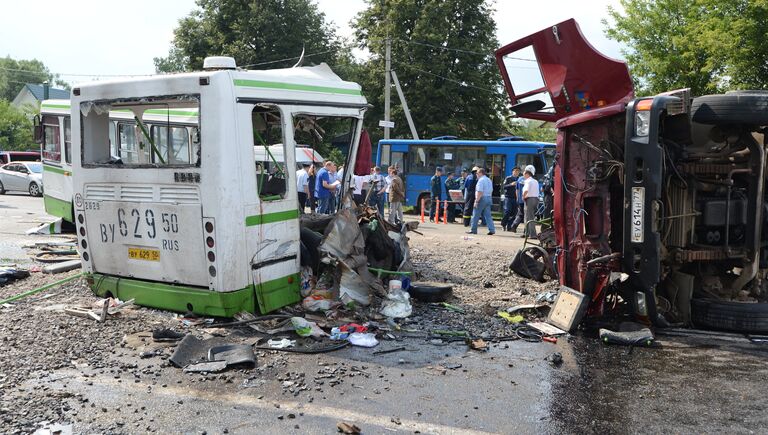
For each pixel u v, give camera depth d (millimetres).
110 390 5059
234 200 6637
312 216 9039
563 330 7035
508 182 19500
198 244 6727
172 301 7059
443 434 4348
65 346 6105
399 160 26406
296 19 44375
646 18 24641
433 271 10703
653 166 6492
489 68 40219
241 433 4320
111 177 7324
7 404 4715
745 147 7043
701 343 6613
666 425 4551
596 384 5395
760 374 5672
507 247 14180
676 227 7012
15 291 8500
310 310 7379
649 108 6496
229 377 5375
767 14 19375
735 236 7238
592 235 7172
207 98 6547
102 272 7742
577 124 7328
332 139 9562
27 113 61875
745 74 20016
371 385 5281
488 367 5824
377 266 8484
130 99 7086
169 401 4859
